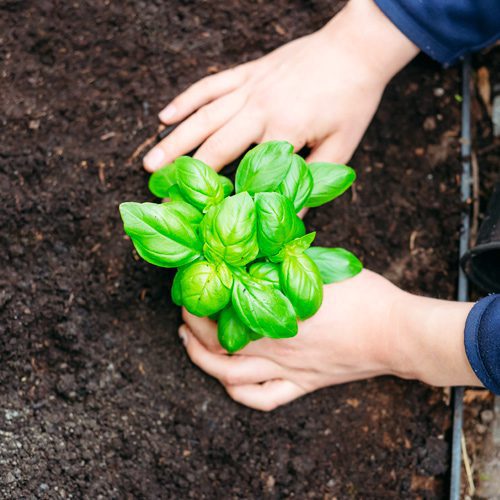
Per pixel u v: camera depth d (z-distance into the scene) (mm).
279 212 667
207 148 776
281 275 690
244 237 666
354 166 836
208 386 797
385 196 838
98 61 814
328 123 781
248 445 790
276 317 681
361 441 806
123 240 793
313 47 790
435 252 836
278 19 842
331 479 796
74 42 814
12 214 779
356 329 762
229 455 786
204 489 778
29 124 794
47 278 780
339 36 784
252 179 693
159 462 774
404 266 832
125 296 792
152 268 794
